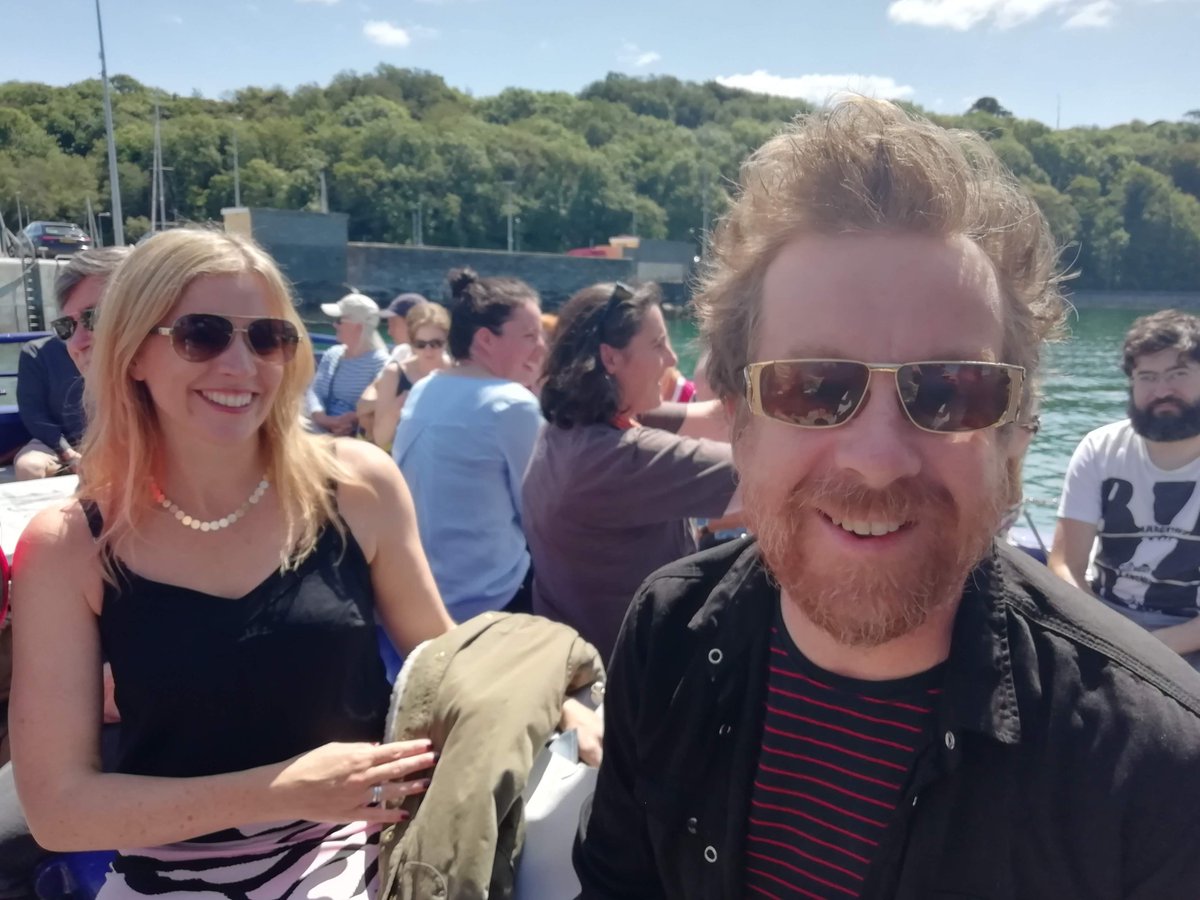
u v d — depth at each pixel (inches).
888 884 41.4
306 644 66.1
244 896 61.4
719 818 47.5
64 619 64.0
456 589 114.3
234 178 2874.0
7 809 72.5
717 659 47.9
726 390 48.3
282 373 68.8
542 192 3206.2
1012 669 39.8
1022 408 42.6
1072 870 37.7
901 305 38.5
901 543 39.4
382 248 1980.8
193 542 67.1
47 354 160.7
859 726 43.3
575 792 66.5
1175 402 113.2
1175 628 114.0
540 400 101.9
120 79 3427.7
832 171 40.1
